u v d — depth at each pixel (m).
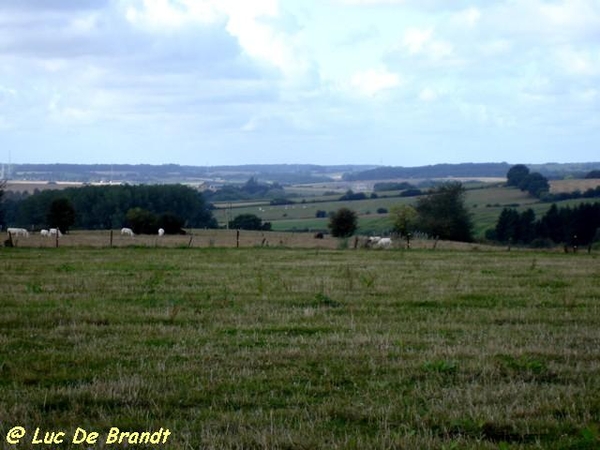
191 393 10.27
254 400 9.98
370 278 25.88
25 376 11.10
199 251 41.88
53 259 34.84
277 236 75.06
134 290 22.28
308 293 21.72
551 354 12.91
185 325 16.00
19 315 17.12
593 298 21.30
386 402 9.95
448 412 9.44
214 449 8.12
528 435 8.77
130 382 10.66
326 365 12.01
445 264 33.75
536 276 27.97
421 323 16.33
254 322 16.36
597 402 9.91
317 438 8.41
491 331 15.34
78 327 15.47
